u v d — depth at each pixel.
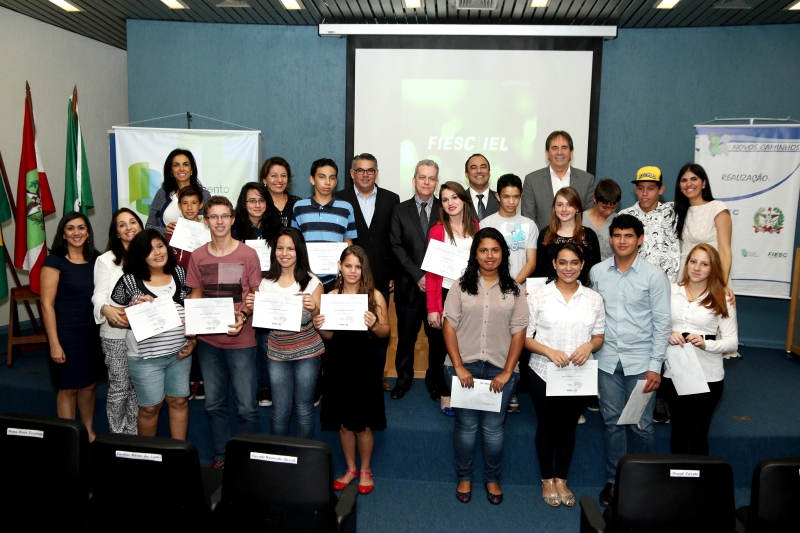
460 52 5.11
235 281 2.68
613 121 5.19
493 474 2.75
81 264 2.88
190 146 4.71
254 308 2.48
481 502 2.79
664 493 1.56
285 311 2.48
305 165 5.40
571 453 2.71
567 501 2.73
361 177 3.37
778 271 4.66
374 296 2.60
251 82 5.32
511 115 5.13
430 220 3.33
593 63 5.05
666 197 5.22
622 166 5.23
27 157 4.21
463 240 3.02
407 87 5.16
